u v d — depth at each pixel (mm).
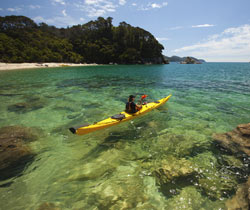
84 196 3064
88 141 5160
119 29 89000
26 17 71562
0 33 49312
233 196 2971
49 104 8945
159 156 4301
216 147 4633
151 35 95438
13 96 10664
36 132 5699
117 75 27094
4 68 36281
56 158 4297
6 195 3088
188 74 30141
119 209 2775
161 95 11555
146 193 3119
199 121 6621
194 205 2846
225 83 17234
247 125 5266
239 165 3885
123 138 5316
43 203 2910
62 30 90250
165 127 6090
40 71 31594
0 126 6105
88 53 77875
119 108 8453
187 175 3562
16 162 4086
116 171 3771
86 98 10430
